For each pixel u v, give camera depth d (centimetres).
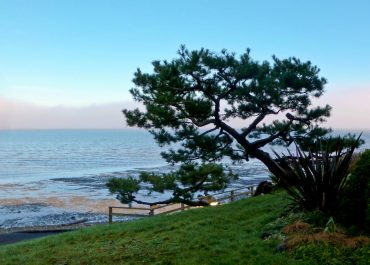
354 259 639
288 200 1147
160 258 784
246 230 905
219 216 1112
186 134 1614
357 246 677
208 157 1678
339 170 839
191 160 1711
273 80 1532
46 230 2389
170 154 1716
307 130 1653
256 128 1756
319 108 1688
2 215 3488
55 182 6506
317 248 684
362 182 770
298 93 1645
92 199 4494
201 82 1570
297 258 679
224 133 1723
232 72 1534
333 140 1538
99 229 1220
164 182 1675
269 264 668
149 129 1709
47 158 13588
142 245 908
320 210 840
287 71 1595
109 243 996
